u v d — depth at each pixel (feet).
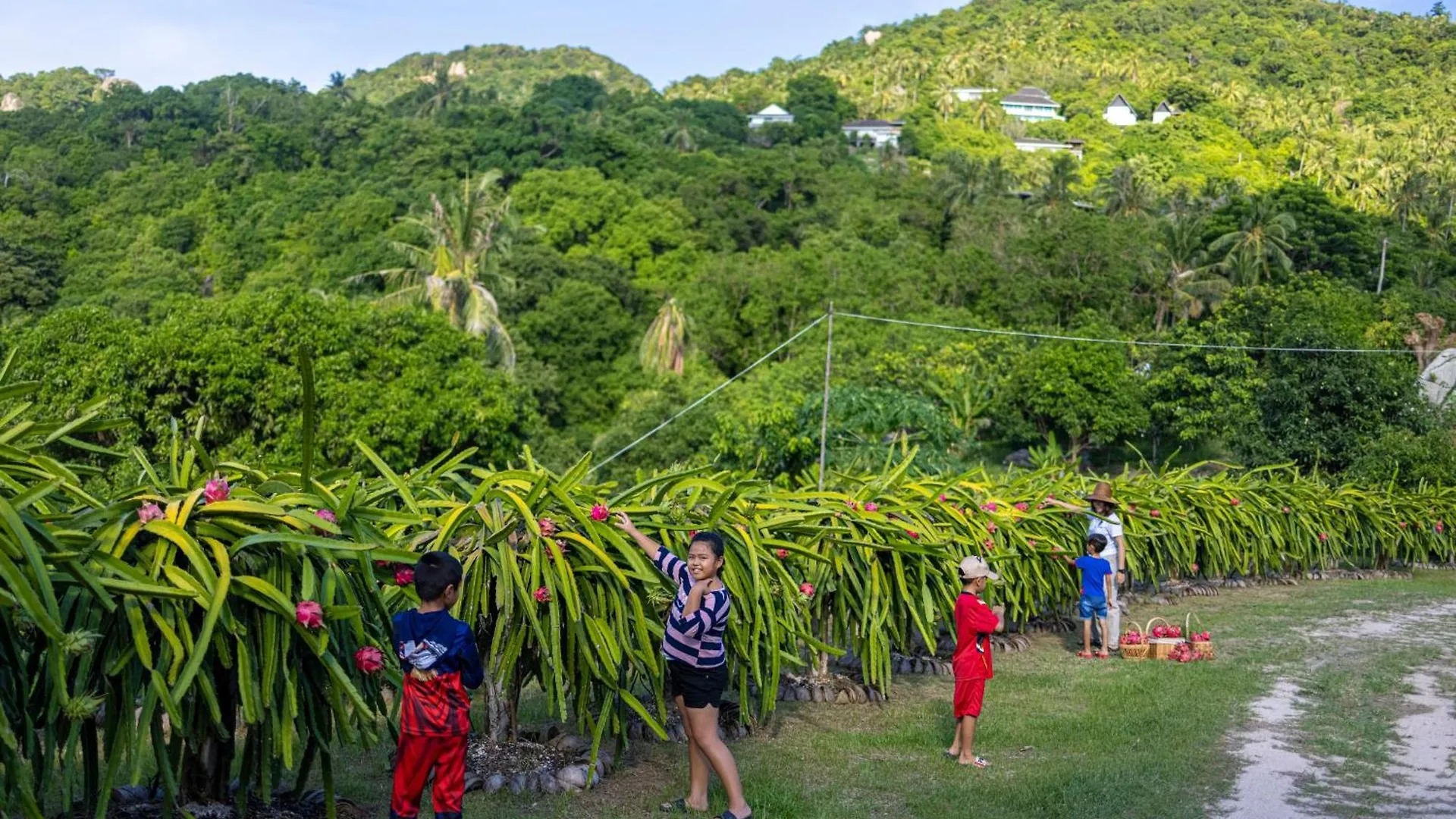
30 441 14.56
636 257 181.27
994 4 622.13
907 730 22.43
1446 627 38.73
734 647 20.49
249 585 13.55
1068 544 36.09
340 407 64.18
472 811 16.79
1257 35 510.58
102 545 13.23
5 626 12.18
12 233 172.86
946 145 376.48
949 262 158.81
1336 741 21.99
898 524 25.41
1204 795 18.28
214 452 61.05
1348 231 177.99
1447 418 79.36
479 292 120.98
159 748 13.21
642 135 300.20
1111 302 153.28
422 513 18.51
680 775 19.16
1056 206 188.34
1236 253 168.96
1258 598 47.03
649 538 18.90
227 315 65.51
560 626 17.80
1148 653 31.42
